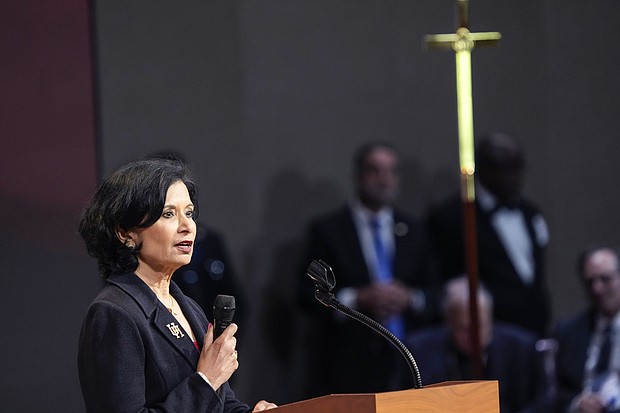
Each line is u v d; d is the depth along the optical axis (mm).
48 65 13047
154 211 6523
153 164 6695
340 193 15938
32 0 13031
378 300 14391
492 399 6125
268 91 15602
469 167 12211
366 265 14766
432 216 15719
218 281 14156
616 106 17594
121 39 14461
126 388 6273
